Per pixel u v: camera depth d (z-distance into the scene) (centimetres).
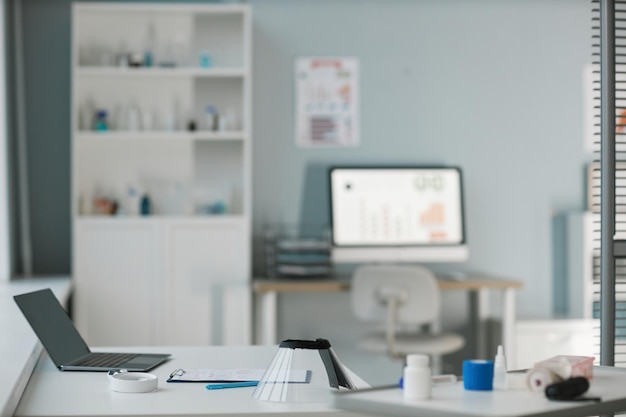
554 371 209
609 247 266
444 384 216
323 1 577
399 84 582
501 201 588
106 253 534
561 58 592
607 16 266
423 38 583
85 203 551
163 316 536
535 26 590
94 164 553
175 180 559
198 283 539
